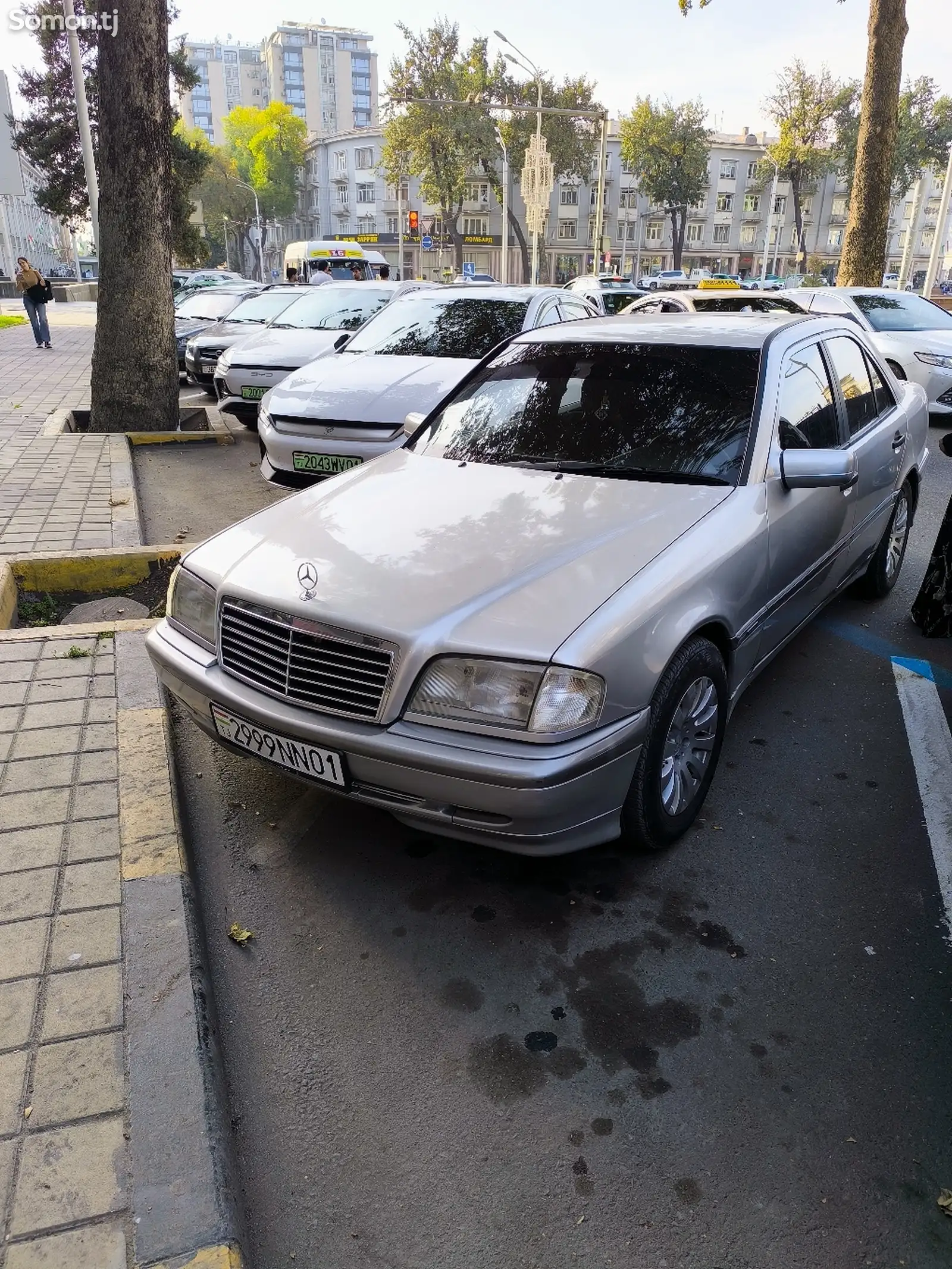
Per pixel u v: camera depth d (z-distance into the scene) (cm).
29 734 346
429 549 289
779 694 426
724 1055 231
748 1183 199
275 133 7900
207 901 286
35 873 273
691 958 263
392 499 331
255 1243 186
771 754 374
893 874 300
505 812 242
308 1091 221
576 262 7312
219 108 14575
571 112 2694
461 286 827
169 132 913
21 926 252
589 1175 201
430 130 4866
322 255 2789
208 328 1352
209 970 255
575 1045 234
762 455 339
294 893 290
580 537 291
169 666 303
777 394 361
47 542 564
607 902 287
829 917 280
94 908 260
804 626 432
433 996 250
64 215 3481
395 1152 206
